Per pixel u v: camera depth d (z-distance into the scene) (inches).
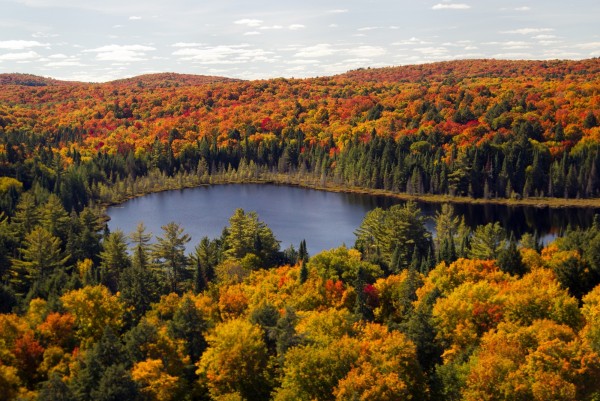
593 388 2204.7
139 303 3668.8
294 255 5718.5
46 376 2559.1
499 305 2928.2
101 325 3031.5
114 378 2167.8
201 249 5428.2
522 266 4030.5
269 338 2763.3
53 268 4822.8
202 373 2615.7
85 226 6043.3
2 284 4121.6
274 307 3206.2
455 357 2632.9
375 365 2358.5
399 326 2891.2
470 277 3715.6
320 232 7795.3
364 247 5625.0
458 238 5836.6
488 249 4877.0
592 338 2620.6
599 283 3683.6
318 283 3752.5
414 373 2388.0
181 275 5044.3
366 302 3624.5
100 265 5378.9
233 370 2524.6
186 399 2502.5
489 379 2183.8
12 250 5246.1
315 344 2605.8
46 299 3917.3
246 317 3139.8
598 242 3831.2
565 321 2861.7
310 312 3275.1
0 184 7765.8
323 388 2340.1
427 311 2886.3
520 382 2155.5
